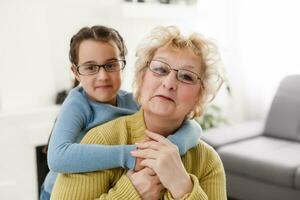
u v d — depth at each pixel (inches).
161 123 45.2
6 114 116.6
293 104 137.9
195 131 47.1
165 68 43.3
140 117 46.5
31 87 125.6
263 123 148.2
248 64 177.9
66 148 43.7
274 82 170.7
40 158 125.3
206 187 46.1
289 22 163.3
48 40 128.7
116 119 47.6
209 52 44.3
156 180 42.1
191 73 43.2
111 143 44.9
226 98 180.7
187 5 158.4
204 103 46.3
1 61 120.6
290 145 129.8
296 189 110.0
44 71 128.0
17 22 122.4
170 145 42.7
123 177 42.3
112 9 140.9
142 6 141.9
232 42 180.5
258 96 177.2
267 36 170.4
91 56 52.7
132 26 149.3
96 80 52.9
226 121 167.6
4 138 117.5
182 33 44.9
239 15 177.5
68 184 42.8
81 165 42.1
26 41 124.2
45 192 55.7
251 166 117.4
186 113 45.8
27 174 122.0
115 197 40.8
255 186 118.8
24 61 124.1
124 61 56.2
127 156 42.2
